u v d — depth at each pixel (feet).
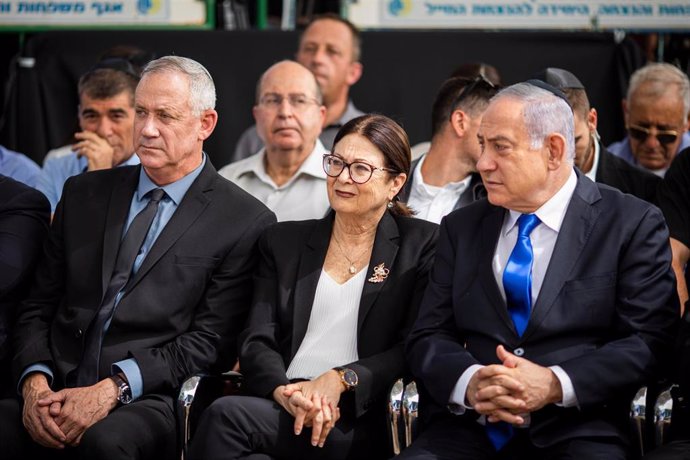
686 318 33.40
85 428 35.37
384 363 35.22
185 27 56.44
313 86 47.14
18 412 36.81
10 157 50.34
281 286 37.09
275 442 34.04
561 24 55.42
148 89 37.96
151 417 35.37
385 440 35.70
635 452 32.35
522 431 33.27
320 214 46.70
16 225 39.96
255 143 54.24
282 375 35.06
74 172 50.80
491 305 34.09
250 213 38.81
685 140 52.37
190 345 36.99
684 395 32.81
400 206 38.40
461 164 42.96
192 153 38.88
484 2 55.62
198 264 37.76
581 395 31.81
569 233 33.94
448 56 55.57
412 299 36.70
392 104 55.88
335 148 36.68
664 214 40.73
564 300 33.37
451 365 33.24
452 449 33.17
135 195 39.14
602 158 44.75
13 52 58.90
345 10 56.24
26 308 38.63
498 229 34.99
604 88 55.26
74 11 56.29
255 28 57.52
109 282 37.65
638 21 55.21
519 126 33.06
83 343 37.32
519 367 31.86
